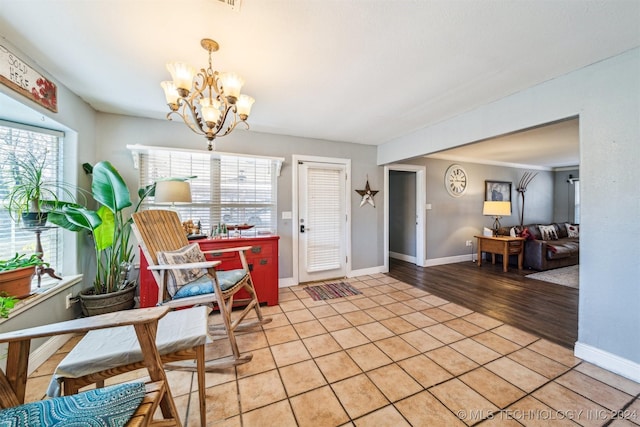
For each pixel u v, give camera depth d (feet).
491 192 17.95
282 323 7.95
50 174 7.13
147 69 6.10
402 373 5.54
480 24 4.56
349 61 5.75
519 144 13.48
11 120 6.37
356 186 13.28
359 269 13.48
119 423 2.52
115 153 8.91
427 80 6.60
